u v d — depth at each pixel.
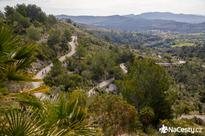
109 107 18.88
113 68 102.06
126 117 19.64
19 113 3.91
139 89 33.94
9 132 3.78
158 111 33.00
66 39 124.88
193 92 97.06
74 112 4.69
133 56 132.50
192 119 38.75
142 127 26.39
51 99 4.70
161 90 33.72
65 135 4.30
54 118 4.45
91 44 146.88
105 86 88.94
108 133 17.89
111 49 145.75
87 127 4.76
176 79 125.12
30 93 3.97
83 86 75.50
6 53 3.74
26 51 3.89
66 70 89.81
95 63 97.12
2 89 3.73
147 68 34.47
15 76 3.82
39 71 76.56
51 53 93.75
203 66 153.00
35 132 3.87
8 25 3.79
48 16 163.88
